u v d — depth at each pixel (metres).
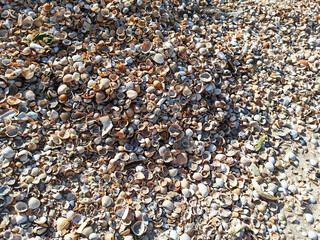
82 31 0.61
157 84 0.57
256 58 0.74
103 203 0.48
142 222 0.48
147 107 0.56
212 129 0.59
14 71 0.54
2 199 0.45
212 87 0.62
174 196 0.51
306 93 0.72
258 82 0.71
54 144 0.52
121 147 0.53
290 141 0.64
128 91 0.55
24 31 0.58
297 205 0.55
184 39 0.67
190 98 0.60
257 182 0.56
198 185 0.53
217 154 0.58
